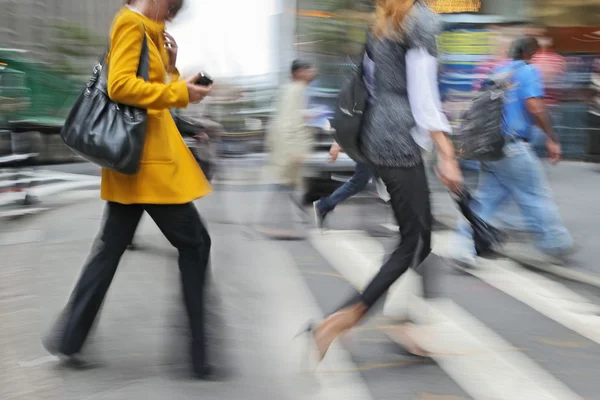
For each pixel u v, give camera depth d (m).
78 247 6.49
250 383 3.42
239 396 3.28
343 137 3.42
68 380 3.44
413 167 3.33
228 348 3.88
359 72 3.44
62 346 3.51
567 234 5.71
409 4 3.29
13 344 3.94
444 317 4.44
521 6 12.10
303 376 3.52
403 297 4.56
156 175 3.18
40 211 8.63
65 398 3.24
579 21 12.70
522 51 5.67
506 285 5.20
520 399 3.27
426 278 3.77
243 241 6.89
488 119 5.45
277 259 6.09
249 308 4.65
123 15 3.11
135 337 4.03
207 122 7.91
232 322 4.35
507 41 11.12
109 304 4.65
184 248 3.34
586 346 3.95
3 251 6.33
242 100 13.87
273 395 3.29
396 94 3.34
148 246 6.42
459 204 4.86
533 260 5.86
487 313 4.54
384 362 3.70
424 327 4.23
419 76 3.29
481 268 5.65
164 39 3.41
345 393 3.33
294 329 4.23
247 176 12.54
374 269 5.73
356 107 3.37
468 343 3.99
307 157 7.54
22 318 4.40
